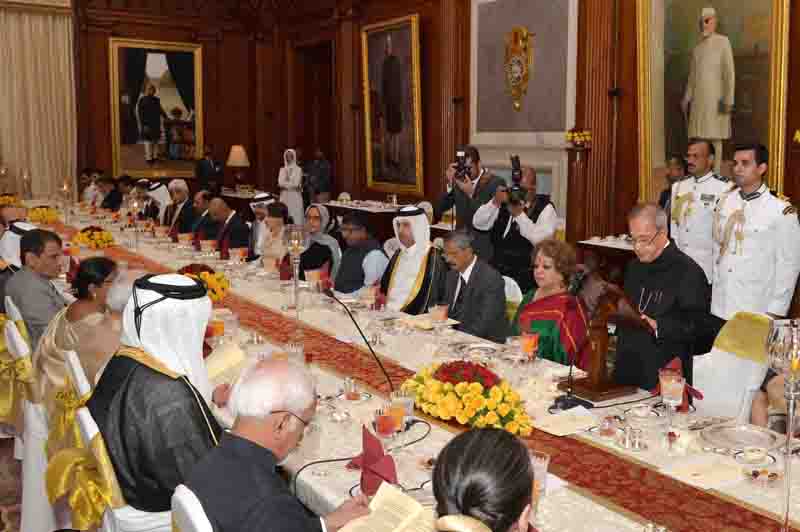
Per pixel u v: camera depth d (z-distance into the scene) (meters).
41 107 14.50
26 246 4.67
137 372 2.48
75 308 3.65
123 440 2.42
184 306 2.59
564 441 2.66
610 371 3.93
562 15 8.96
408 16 11.33
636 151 8.32
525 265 6.94
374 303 4.65
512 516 1.33
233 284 5.59
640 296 3.83
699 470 2.42
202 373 2.68
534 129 9.54
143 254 7.09
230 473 1.87
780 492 2.26
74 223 9.49
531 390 3.18
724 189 6.13
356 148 13.16
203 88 15.59
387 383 3.30
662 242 3.80
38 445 3.68
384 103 12.19
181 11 15.21
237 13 15.66
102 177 11.96
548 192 9.45
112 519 2.51
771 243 5.10
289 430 1.95
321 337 4.05
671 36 7.76
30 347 4.46
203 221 8.66
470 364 2.84
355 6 12.70
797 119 6.77
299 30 14.51
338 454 2.58
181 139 15.53
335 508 2.24
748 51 7.09
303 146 15.31
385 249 8.37
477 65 10.38
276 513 1.83
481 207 7.21
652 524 2.04
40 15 14.27
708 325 4.63
